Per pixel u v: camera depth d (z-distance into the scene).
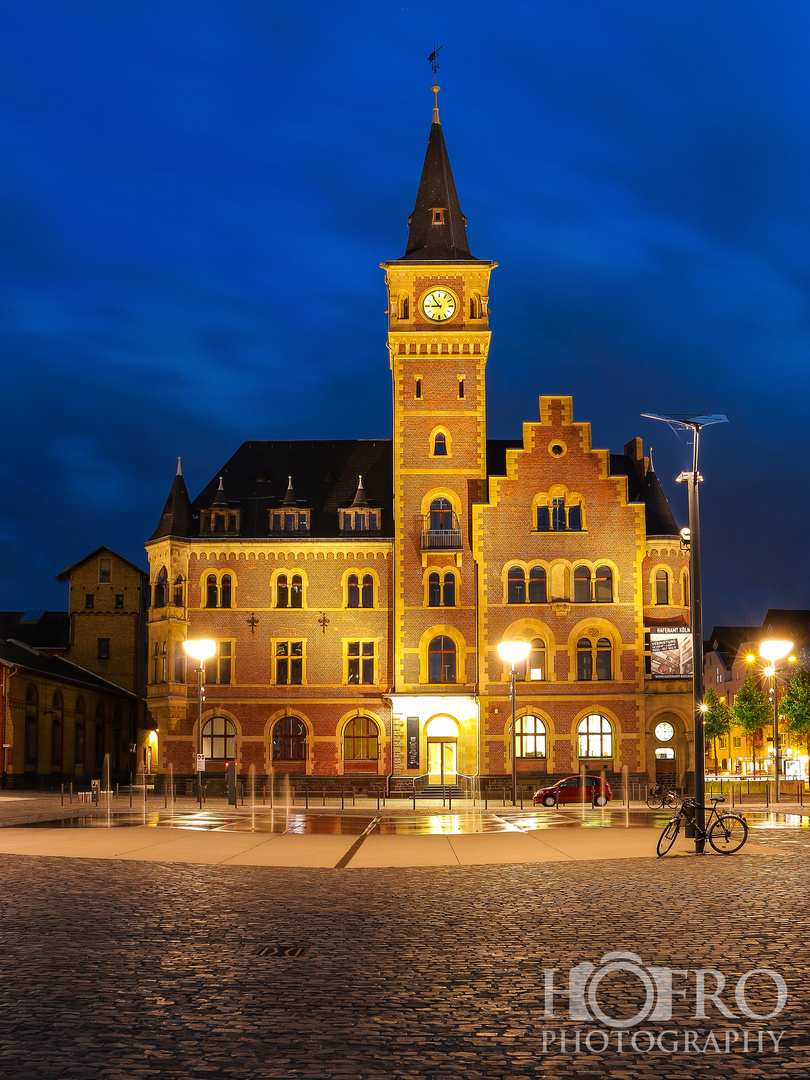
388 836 29.33
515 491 60.28
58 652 85.00
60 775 71.31
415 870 22.52
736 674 113.94
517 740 58.88
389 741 60.31
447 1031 9.74
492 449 64.38
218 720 61.09
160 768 60.47
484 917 16.11
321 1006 10.58
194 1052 9.02
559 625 59.44
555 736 58.66
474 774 58.59
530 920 15.76
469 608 60.16
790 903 16.98
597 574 59.91
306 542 61.56
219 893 18.75
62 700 72.00
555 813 42.34
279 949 13.54
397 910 16.86
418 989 11.32
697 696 26.86
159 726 61.06
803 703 75.44
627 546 59.91
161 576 61.78
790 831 30.78
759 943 13.64
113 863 23.05
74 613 85.31
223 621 61.53
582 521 60.06
